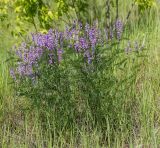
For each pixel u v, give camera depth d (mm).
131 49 10781
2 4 13180
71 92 9719
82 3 13703
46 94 9719
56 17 12828
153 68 11609
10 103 11000
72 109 9719
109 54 10281
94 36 9773
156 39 12836
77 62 9516
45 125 10062
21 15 12797
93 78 9516
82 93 9703
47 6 13781
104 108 9664
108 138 9312
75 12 13859
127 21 14398
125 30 13102
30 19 12719
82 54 9680
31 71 9914
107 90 9633
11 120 10664
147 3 13281
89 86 9586
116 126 9805
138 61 11719
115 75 10625
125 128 9719
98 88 9562
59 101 9703
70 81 9672
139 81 11305
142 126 9852
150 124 9898
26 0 12422
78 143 9625
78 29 10375
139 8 13555
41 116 10227
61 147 9312
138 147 9336
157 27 13312
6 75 11633
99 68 9578
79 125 9898
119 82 10078
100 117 9703
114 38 11016
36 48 9969
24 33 13062
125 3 15016
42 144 9391
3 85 11352
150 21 14055
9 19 15219
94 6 14727
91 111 9766
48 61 9789
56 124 9742
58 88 9703
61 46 9914
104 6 14664
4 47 14023
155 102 10469
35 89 9758
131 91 10570
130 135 9602
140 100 10586
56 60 9750
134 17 14547
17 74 10352
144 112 9977
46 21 12742
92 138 9391
